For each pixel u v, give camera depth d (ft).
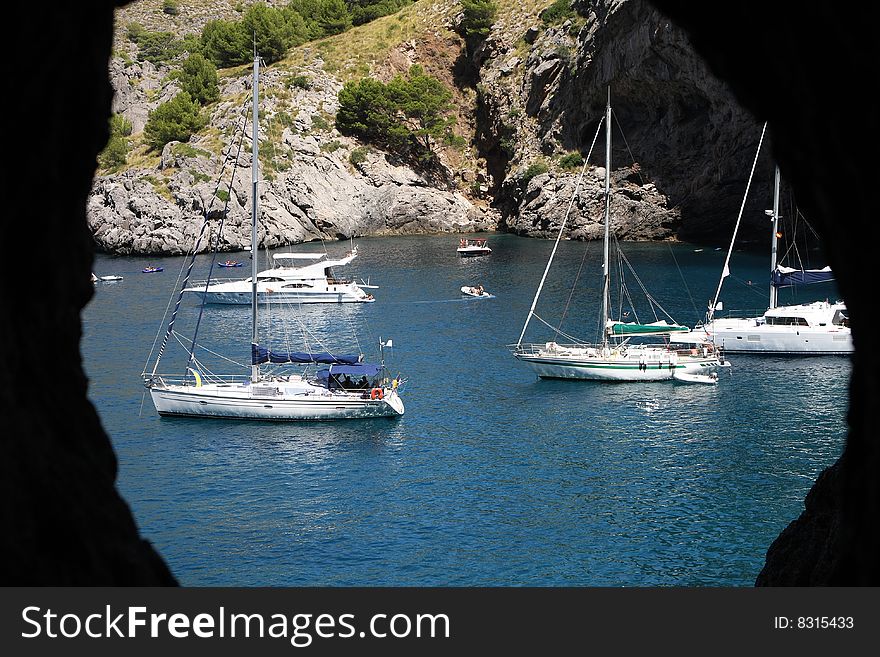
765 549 115.85
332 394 177.06
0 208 29.68
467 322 261.24
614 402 181.78
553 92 487.61
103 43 32.78
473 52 546.67
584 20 488.85
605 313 207.92
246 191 467.93
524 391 191.31
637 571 110.63
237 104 510.58
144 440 164.86
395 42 564.71
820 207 33.30
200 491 140.05
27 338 31.76
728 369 205.05
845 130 29.19
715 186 411.75
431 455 154.30
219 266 395.55
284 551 118.93
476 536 122.11
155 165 485.56
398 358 221.87
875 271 30.04
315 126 518.78
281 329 261.24
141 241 444.55
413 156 528.22
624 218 440.04
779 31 30.42
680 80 408.87
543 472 144.87
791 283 233.55
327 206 487.61
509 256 392.27
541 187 469.16
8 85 28.84
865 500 31.81
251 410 175.11
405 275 349.41
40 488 29.78
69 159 32.63
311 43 590.14
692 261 358.64
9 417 29.25
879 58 26.76
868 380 31.50
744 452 150.92
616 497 133.90
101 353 230.89
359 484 141.79
